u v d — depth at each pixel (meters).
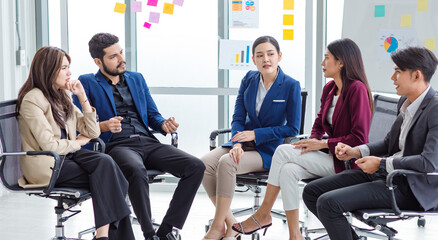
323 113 3.31
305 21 4.55
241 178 3.40
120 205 2.92
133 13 4.71
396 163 2.62
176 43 4.73
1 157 2.87
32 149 2.96
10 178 2.98
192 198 3.27
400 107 2.91
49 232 3.71
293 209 3.11
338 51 3.15
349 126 3.14
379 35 4.32
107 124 3.31
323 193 2.90
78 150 3.07
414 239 3.58
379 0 4.30
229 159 3.32
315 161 3.13
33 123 2.90
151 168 3.42
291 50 4.64
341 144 2.96
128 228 2.99
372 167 2.70
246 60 4.61
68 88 3.09
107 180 2.92
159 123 3.55
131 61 4.75
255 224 3.24
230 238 3.34
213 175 3.46
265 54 3.45
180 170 3.27
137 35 4.73
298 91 3.51
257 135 3.42
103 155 2.98
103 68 3.44
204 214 4.15
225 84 4.73
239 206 4.38
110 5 4.71
